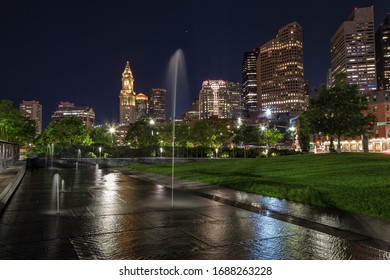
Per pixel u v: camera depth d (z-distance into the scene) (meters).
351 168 18.73
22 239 7.07
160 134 84.12
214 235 7.32
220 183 16.06
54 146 54.00
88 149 54.41
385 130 86.44
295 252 6.17
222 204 11.34
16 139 57.62
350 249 6.30
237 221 8.68
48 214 9.76
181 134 80.75
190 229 7.86
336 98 33.50
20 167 28.92
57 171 31.83
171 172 24.31
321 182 14.18
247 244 6.65
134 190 15.59
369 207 9.24
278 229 7.79
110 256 6.03
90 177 23.69
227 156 65.94
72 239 7.06
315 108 34.50
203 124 78.00
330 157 26.53
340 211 9.30
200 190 14.80
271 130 83.25
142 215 9.55
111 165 48.56
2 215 9.63
